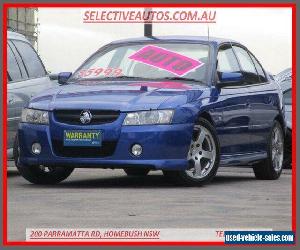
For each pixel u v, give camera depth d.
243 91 15.97
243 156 15.94
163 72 15.30
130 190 13.91
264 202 12.59
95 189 14.09
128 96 14.12
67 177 16.50
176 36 16.16
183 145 13.99
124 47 16.03
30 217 10.92
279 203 12.51
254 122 16.30
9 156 16.22
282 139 17.55
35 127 14.29
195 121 14.23
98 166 13.99
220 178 17.19
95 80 15.50
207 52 15.59
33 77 17.55
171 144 13.87
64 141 14.06
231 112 15.39
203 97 14.59
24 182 15.60
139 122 13.80
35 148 14.34
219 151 14.72
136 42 16.11
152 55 15.67
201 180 14.55
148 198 12.81
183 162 14.03
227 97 15.29
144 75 15.33
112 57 15.91
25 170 15.02
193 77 15.15
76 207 11.80
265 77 17.28
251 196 13.38
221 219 10.85
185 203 12.30
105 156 13.89
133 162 13.77
